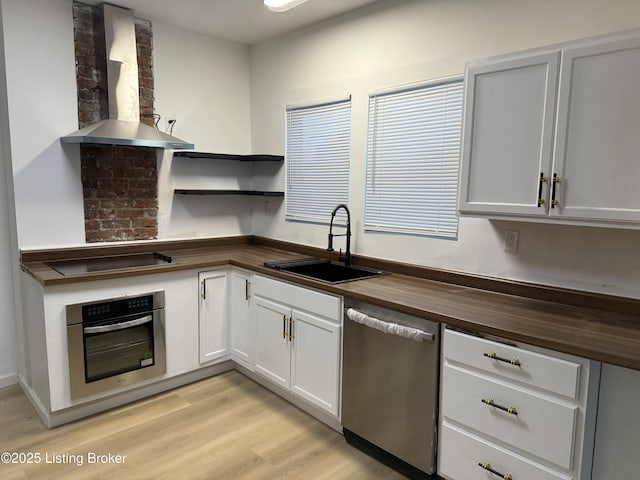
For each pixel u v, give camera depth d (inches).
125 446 97.1
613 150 67.2
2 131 116.6
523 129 76.0
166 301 118.3
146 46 132.0
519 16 87.4
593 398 62.2
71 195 120.1
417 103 106.4
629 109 65.3
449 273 102.0
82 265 115.0
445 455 80.0
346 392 97.0
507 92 77.5
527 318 75.7
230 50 151.3
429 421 81.7
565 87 70.7
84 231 123.6
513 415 69.4
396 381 86.7
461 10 96.3
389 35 111.0
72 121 118.0
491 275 95.7
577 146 70.4
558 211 73.2
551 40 83.5
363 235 121.7
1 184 119.3
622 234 77.9
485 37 92.7
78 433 101.8
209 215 151.9
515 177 77.8
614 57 66.0
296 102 138.9
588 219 70.5
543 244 87.4
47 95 113.7
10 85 108.4
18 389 123.6
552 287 86.7
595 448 63.8
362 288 96.9
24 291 114.9
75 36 117.7
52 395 101.5
